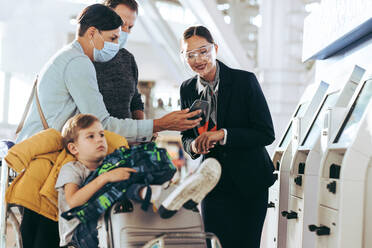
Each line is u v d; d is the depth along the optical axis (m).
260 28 7.11
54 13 9.23
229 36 6.64
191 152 2.46
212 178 1.51
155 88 11.47
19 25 8.73
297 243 2.45
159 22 7.15
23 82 9.02
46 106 2.15
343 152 2.09
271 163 2.41
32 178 1.95
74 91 2.11
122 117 2.58
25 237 2.11
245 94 2.33
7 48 8.64
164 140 10.77
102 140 1.92
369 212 1.89
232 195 2.33
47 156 2.01
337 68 3.12
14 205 2.22
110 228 1.69
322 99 2.82
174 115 2.20
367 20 2.32
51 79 2.14
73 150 1.93
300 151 2.58
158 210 1.56
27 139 1.99
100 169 1.79
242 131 2.22
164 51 7.82
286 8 6.98
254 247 2.35
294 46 7.05
